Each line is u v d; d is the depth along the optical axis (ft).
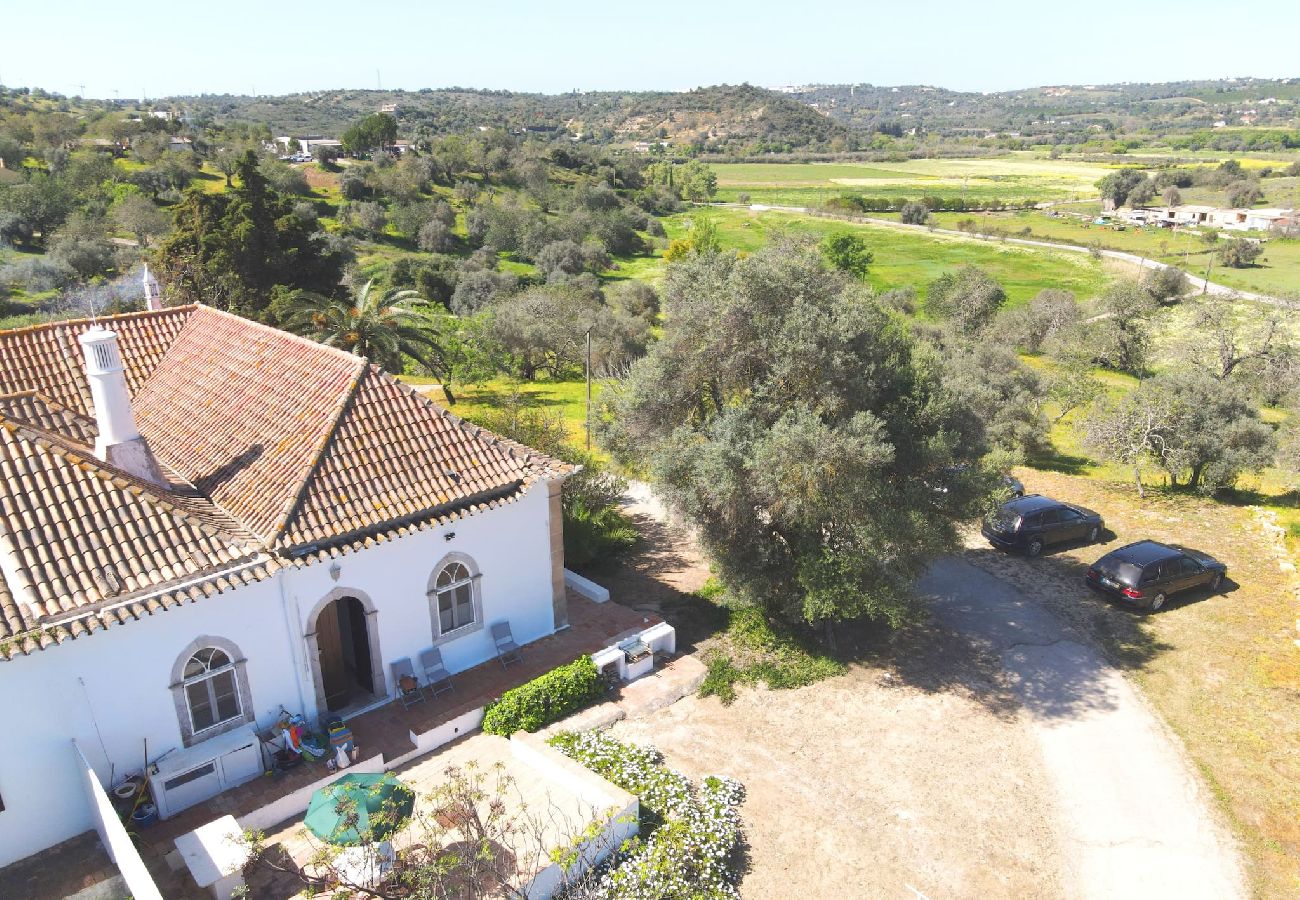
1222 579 72.84
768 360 57.11
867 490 52.85
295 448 51.11
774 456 51.42
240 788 43.29
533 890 36.37
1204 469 92.43
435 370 130.31
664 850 39.86
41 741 38.60
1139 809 46.03
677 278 63.05
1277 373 147.33
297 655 46.32
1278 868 42.16
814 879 40.52
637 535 78.07
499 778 40.37
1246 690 56.85
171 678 41.88
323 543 45.88
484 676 53.52
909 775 48.19
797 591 59.93
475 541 52.95
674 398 60.80
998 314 225.76
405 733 47.98
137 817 40.14
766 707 54.08
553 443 78.48
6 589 38.55
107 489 43.09
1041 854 42.73
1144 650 62.13
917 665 59.67
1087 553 79.10
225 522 46.42
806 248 63.82
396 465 51.44
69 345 64.85
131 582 40.04
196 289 136.15
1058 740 51.72
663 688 54.54
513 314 169.27
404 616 50.52
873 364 57.41
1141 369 188.03
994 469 60.23
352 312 104.88
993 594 70.85
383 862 35.70
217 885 36.42
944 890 40.27
